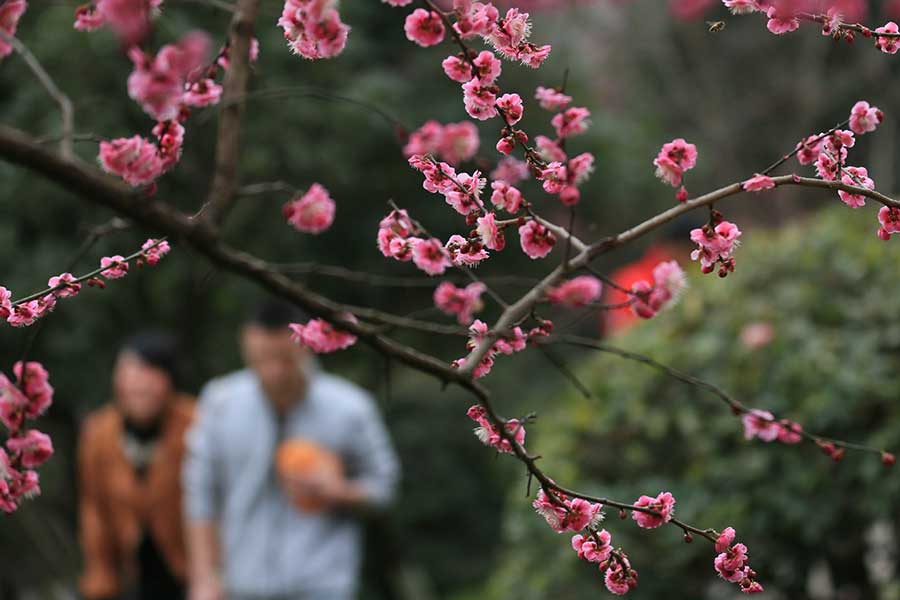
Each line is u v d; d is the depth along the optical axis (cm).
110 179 246
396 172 1169
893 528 630
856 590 650
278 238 1125
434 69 1205
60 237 1041
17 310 272
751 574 276
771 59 2119
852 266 672
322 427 795
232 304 1116
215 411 801
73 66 935
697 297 702
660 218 274
